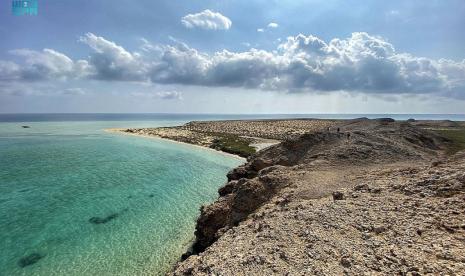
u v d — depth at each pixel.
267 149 51.97
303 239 15.67
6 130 158.75
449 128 95.50
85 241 29.31
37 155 77.00
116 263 25.41
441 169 22.30
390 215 16.53
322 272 12.11
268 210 24.41
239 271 13.62
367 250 13.27
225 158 78.75
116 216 36.03
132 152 85.50
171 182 53.00
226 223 28.89
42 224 33.16
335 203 20.41
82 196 43.53
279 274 12.66
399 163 35.59
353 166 35.44
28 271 23.78
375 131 56.75
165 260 26.12
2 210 37.12
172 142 108.31
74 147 93.19
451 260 11.10
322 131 51.78
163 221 34.69
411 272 10.84
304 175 32.16
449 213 15.12
